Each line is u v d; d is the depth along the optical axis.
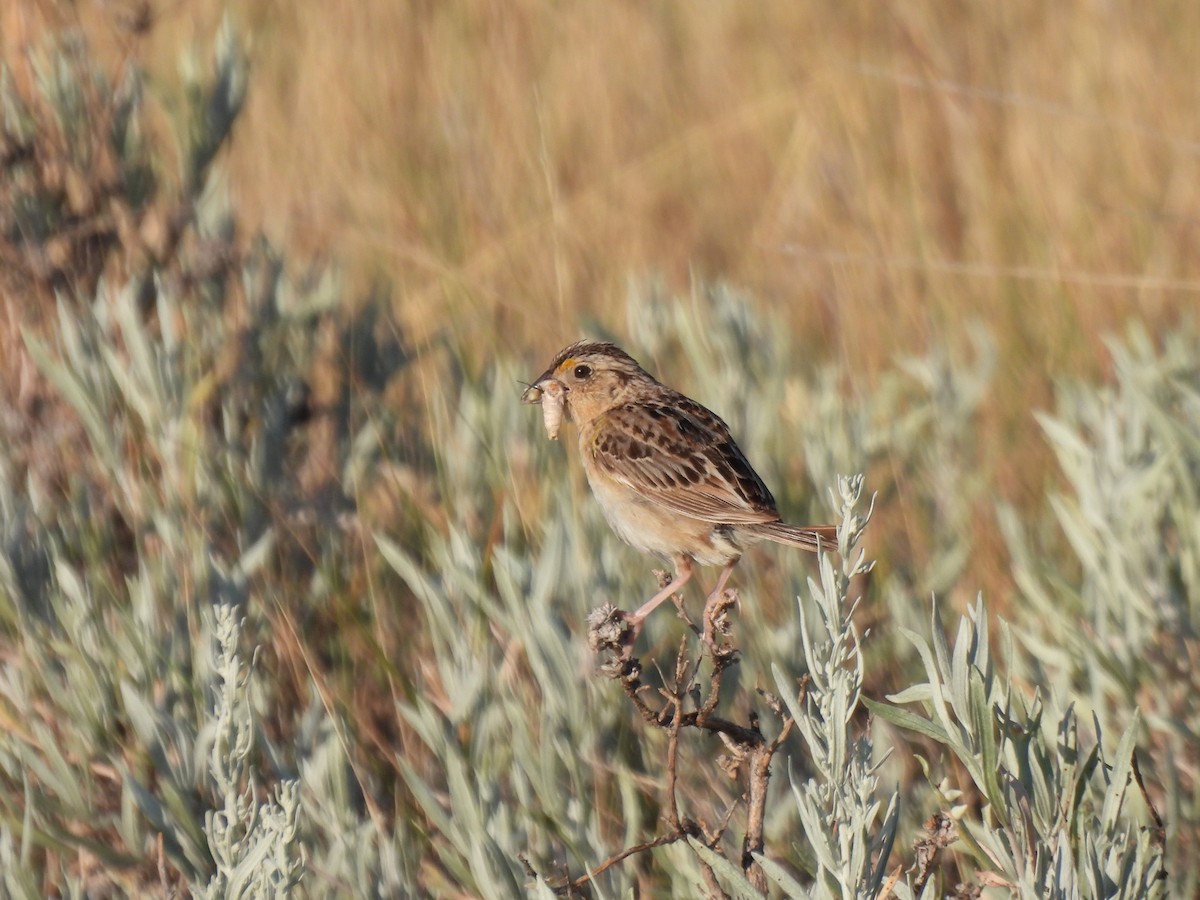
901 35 19.97
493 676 9.41
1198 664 9.49
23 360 11.95
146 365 11.02
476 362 14.05
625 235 17.92
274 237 14.83
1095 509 10.23
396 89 18.92
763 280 17.30
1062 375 14.09
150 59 16.44
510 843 8.26
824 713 6.45
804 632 6.52
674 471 10.63
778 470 12.29
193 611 9.96
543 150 12.98
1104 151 17.55
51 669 9.58
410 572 9.80
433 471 12.51
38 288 12.12
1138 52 18.66
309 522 11.55
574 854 8.40
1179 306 15.55
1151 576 9.86
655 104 20.30
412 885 8.35
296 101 19.16
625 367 11.46
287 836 7.06
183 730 8.88
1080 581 11.22
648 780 9.01
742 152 19.53
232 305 12.58
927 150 18.14
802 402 12.88
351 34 19.89
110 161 12.54
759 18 21.62
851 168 18.31
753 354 13.32
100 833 8.98
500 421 12.07
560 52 20.66
